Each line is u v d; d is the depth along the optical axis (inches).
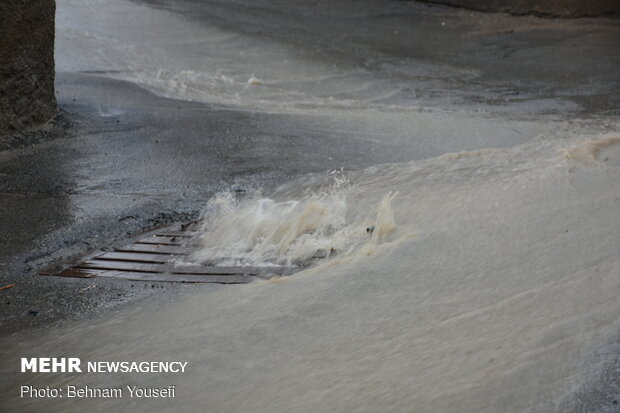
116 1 927.0
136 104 534.3
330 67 717.9
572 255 223.3
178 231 321.4
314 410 168.1
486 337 181.9
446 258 242.7
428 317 207.2
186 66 698.2
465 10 1015.0
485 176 334.3
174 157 420.8
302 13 948.0
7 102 437.7
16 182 382.9
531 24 941.8
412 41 841.5
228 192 364.5
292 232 296.8
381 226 284.2
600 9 970.7
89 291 269.3
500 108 572.7
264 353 207.9
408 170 373.1
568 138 397.7
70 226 328.5
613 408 144.4
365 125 487.5
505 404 151.6
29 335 243.3
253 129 475.2
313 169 395.5
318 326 216.8
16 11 431.5
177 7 929.5
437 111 546.0
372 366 184.5
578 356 160.4
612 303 179.3
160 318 242.2
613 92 627.2
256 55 753.0
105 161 414.3
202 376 201.9
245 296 245.0
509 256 233.8
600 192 275.0
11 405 203.8
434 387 164.6
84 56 698.2
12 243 313.6
